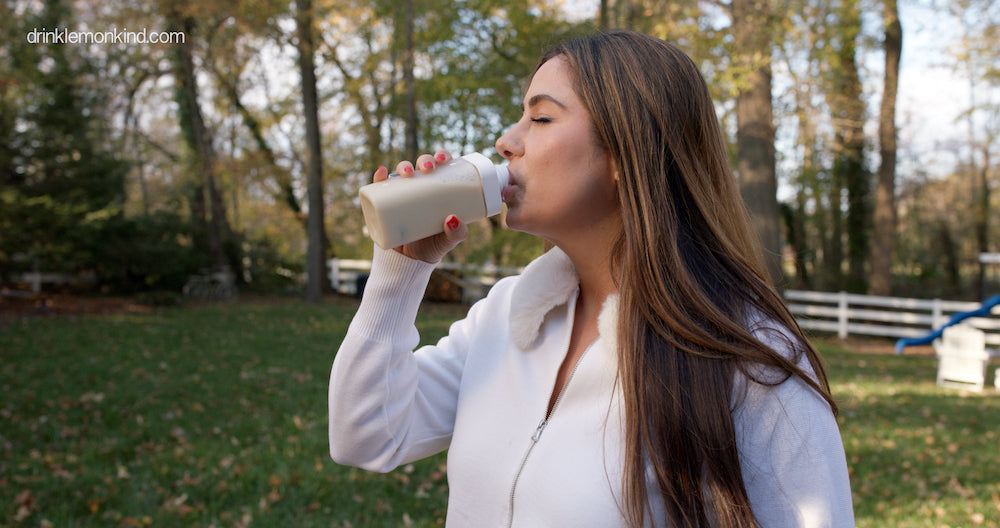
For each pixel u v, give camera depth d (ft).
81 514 11.82
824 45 38.29
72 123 44.55
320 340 32.53
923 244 80.89
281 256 65.05
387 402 3.56
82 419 17.60
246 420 17.89
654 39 3.26
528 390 3.41
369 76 59.67
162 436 16.33
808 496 2.73
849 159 57.57
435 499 12.85
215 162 54.80
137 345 28.81
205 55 51.03
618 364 3.00
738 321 2.97
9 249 42.34
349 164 62.59
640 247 3.00
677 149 3.10
